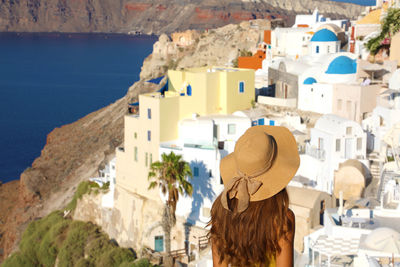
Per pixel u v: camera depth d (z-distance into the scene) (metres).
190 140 61.81
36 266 75.56
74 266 64.25
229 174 5.34
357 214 35.44
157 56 194.88
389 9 72.00
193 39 198.62
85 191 74.75
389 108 53.44
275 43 109.75
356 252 30.19
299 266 35.12
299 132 60.56
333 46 81.00
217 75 67.88
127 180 67.56
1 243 107.19
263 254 5.01
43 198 108.44
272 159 5.00
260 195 4.93
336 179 48.19
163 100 62.00
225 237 5.07
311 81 68.25
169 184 54.47
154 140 62.66
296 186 51.47
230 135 65.12
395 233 26.84
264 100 72.19
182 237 57.44
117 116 137.62
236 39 165.12
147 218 62.31
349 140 51.69
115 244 67.44
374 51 72.06
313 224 43.84
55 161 124.50
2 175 158.62
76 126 149.25
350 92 62.84
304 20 125.25
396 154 42.78
